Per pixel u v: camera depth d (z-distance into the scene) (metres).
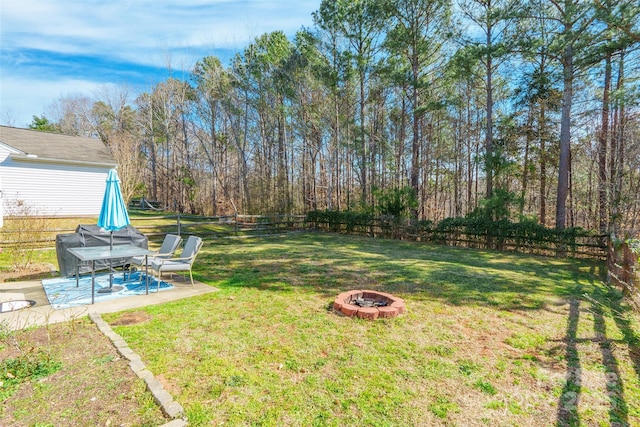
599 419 2.30
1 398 2.37
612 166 12.05
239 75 22.08
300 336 3.60
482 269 7.46
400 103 18.38
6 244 7.29
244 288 5.48
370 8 14.65
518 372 2.91
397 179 17.09
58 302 4.59
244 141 22.91
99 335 3.50
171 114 27.33
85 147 15.59
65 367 2.82
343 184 21.30
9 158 12.65
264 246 10.85
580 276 7.02
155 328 3.73
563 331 3.83
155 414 2.25
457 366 3.01
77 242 6.14
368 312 4.11
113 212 4.95
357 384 2.70
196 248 5.69
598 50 9.81
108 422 2.16
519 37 11.27
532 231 10.35
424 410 2.38
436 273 6.82
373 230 14.65
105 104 32.22
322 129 19.69
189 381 2.69
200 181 28.30
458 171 19.20
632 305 4.65
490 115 12.86
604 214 12.48
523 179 16.22
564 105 11.02
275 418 2.27
